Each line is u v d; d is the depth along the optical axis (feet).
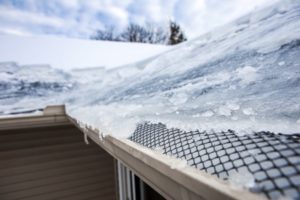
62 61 14.99
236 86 3.46
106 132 3.90
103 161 12.82
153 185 2.53
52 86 12.01
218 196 1.48
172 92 4.86
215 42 6.55
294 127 1.98
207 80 4.38
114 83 10.50
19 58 14.38
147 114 4.09
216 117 2.77
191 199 1.82
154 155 2.34
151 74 8.05
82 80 13.14
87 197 12.35
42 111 9.24
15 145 11.00
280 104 2.42
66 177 11.98
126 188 7.96
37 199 11.32
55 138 11.81
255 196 1.33
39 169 11.44
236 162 1.72
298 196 1.24
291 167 1.47
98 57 16.08
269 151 1.71
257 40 4.53
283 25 4.40
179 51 8.58
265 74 3.25
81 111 7.43
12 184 10.91
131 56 16.35
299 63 3.06
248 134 2.10
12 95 10.68
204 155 2.00
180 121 3.10
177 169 1.90
